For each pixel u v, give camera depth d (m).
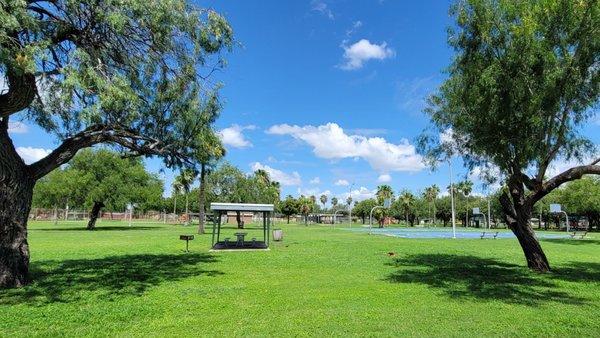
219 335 7.06
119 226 61.91
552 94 11.52
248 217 81.44
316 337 6.95
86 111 9.37
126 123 12.46
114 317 8.17
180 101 12.94
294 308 9.05
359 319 8.09
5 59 8.27
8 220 11.00
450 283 12.45
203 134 13.78
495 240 35.97
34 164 11.59
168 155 14.10
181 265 16.56
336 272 14.79
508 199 16.20
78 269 14.98
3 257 11.06
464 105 13.90
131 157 13.62
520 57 11.34
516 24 11.48
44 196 51.28
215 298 10.12
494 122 12.54
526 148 12.62
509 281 12.92
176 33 11.66
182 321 7.95
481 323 7.86
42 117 12.55
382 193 102.12
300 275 14.04
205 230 49.03
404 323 7.81
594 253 23.72
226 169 57.12
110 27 10.55
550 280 13.17
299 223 105.06
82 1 10.03
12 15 8.44
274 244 27.98
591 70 11.88
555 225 88.19
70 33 10.80
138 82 11.90
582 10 10.95
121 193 48.22
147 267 15.84
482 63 12.23
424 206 105.50
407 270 15.34
